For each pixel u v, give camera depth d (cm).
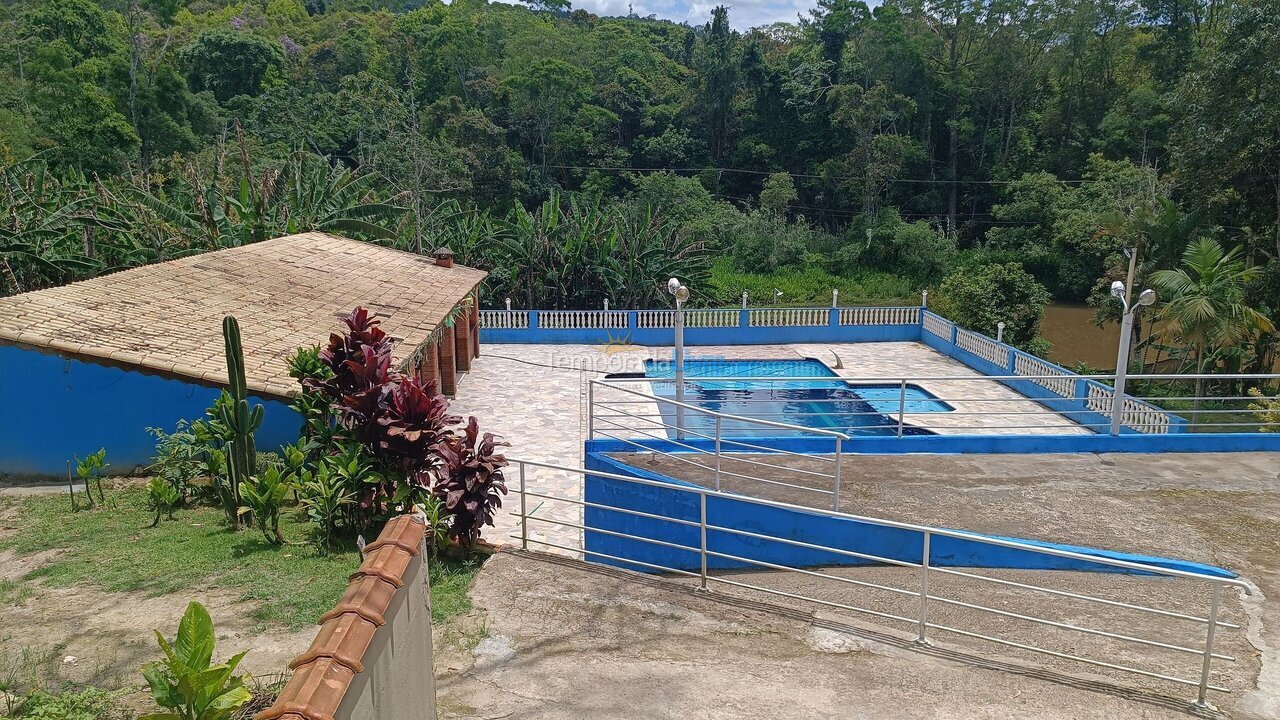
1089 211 4097
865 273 5038
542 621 604
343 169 2675
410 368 1314
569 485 1338
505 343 2648
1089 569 788
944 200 5734
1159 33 5147
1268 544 822
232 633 557
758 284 4741
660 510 946
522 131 6106
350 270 1872
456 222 3161
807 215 5962
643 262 2995
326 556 726
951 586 773
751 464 1041
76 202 2050
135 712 449
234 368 805
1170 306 1902
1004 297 2569
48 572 682
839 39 6356
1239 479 997
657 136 6581
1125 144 5044
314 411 892
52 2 4988
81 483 998
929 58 5775
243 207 2284
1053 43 5506
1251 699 556
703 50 7094
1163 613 536
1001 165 5594
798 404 1955
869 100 5322
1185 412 1341
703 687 521
